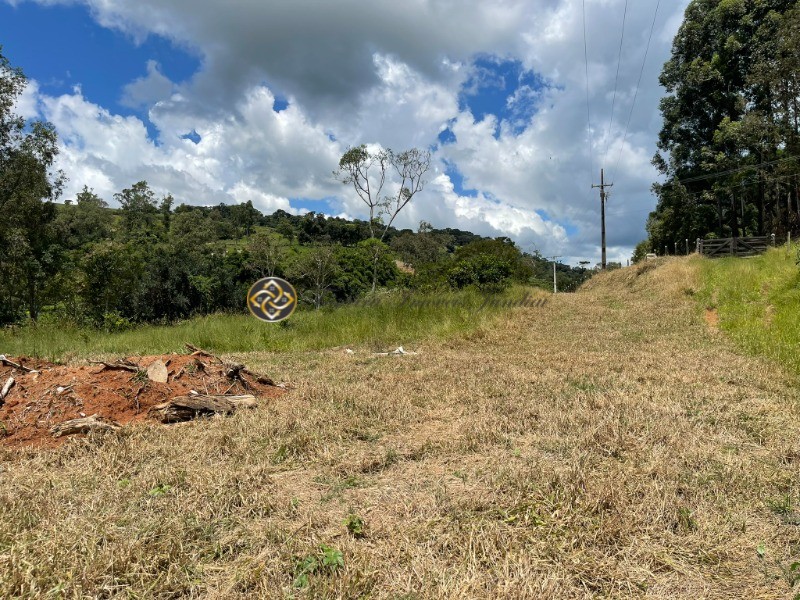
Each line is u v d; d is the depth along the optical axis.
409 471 3.68
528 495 3.01
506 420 4.68
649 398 5.48
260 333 11.33
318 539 2.61
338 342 10.85
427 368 7.56
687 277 18.62
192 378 5.81
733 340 9.40
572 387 6.13
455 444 4.11
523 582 2.20
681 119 33.41
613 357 8.20
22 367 5.64
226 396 5.48
